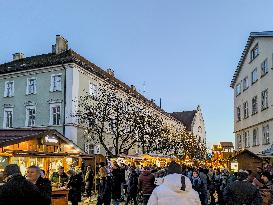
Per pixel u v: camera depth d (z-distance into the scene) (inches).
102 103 1471.5
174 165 192.9
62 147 883.4
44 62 1528.1
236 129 1790.1
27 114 1584.6
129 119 1533.0
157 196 178.4
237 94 1779.0
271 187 412.5
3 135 783.7
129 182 778.8
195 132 4008.4
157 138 1812.3
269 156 1087.0
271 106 1275.8
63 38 1665.8
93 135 1555.1
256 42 1446.9
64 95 1486.2
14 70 1612.9
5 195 175.3
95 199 934.4
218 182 831.1
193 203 177.3
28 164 810.2
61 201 557.3
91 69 1565.0
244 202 280.5
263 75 1362.0
